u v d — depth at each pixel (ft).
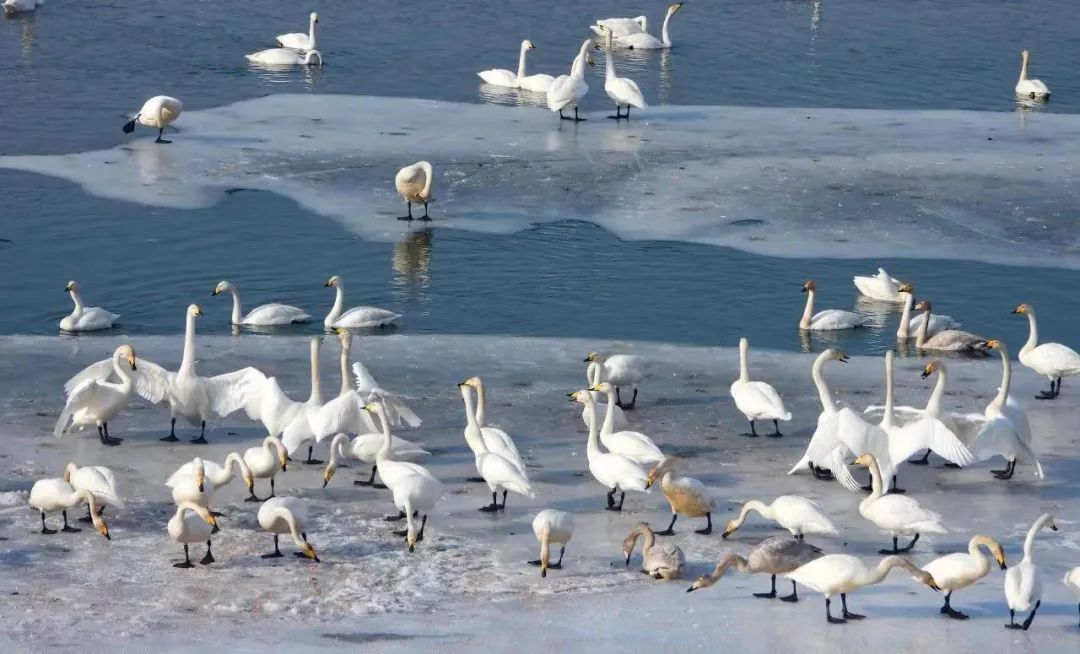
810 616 48.93
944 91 156.46
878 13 200.13
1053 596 51.03
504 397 73.72
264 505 52.13
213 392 65.72
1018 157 127.75
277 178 117.60
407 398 73.31
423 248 102.47
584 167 122.01
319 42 173.88
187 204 110.52
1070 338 88.07
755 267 99.60
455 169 120.88
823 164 123.75
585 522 57.52
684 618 48.55
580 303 92.17
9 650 44.98
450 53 170.30
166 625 47.24
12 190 112.16
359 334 85.87
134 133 130.11
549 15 194.29
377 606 49.16
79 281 94.32
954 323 88.38
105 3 193.16
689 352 82.58
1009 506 60.18
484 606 49.32
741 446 67.56
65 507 53.93
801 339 86.79
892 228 108.17
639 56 171.22
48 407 70.54
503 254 101.45
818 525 52.34
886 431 61.62
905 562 47.57
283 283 95.35
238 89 149.07
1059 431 70.44
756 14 198.18
